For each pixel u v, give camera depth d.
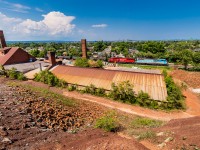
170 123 14.57
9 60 49.88
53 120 13.52
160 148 9.75
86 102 23.75
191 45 127.12
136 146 9.16
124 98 26.20
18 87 21.52
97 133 12.30
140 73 30.83
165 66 64.44
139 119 18.56
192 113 22.19
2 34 57.31
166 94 25.09
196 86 36.16
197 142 9.68
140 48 117.06
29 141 9.63
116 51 111.62
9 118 11.41
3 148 8.43
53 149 9.09
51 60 40.59
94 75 32.91
